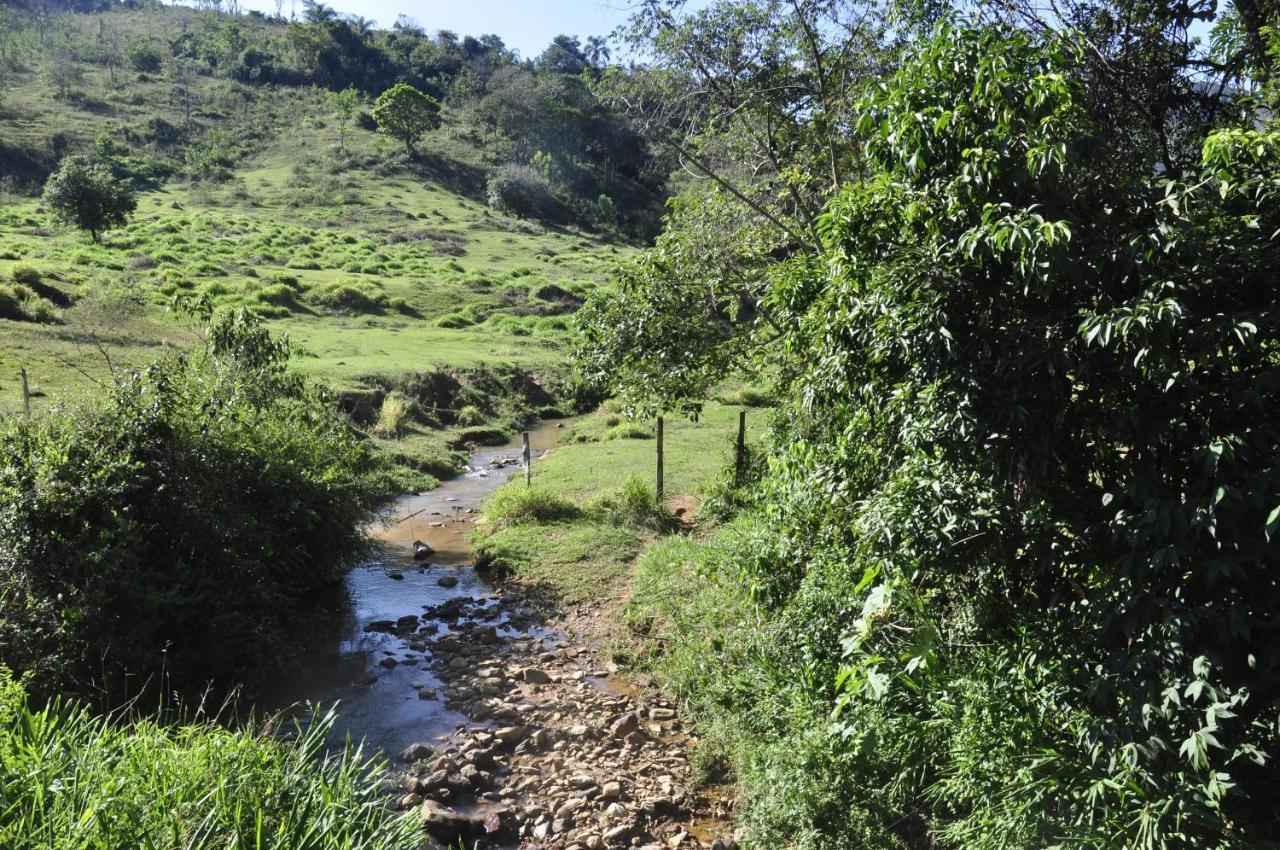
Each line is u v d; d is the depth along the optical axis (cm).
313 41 13900
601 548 1300
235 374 1229
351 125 11575
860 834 579
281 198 8331
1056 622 502
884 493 545
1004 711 509
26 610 707
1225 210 457
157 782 477
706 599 977
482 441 2470
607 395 3155
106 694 705
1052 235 419
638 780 712
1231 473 416
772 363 1280
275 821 476
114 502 823
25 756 469
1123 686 435
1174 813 410
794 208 1386
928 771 582
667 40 1220
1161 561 409
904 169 538
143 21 16300
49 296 3008
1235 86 760
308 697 859
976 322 489
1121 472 479
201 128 10950
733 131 1322
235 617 858
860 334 532
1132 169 560
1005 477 496
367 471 1717
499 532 1420
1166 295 429
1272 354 455
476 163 10506
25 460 805
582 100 11062
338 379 2497
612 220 9044
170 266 4416
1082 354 461
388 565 1314
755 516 1012
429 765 716
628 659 948
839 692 667
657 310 1320
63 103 10600
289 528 1030
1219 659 406
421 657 967
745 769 690
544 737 777
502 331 4056
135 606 767
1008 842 483
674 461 1909
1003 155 471
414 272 5469
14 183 7644
